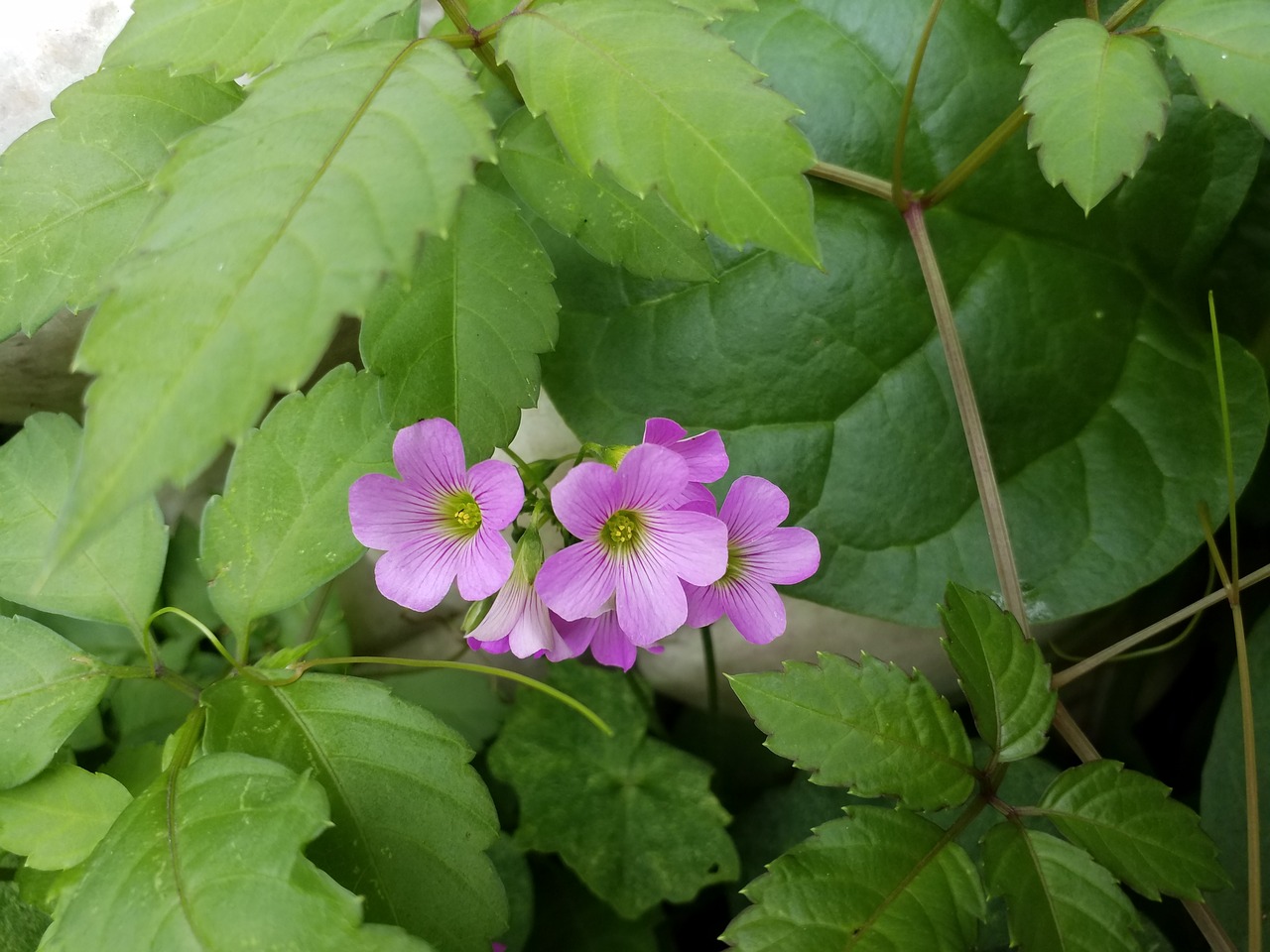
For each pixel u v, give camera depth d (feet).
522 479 0.36
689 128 0.26
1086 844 0.32
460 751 0.34
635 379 0.42
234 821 0.28
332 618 0.49
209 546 0.35
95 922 0.27
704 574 0.33
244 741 0.33
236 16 0.29
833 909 0.31
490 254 0.34
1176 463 0.43
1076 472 0.43
